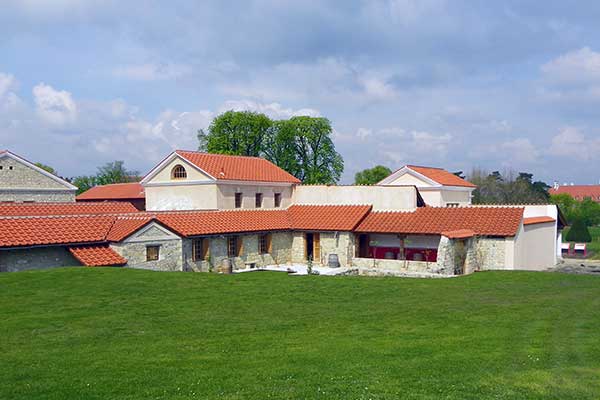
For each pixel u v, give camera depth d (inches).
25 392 394.6
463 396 392.8
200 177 1504.7
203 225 1290.6
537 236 1418.6
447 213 1368.1
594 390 405.4
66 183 1893.5
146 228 1095.0
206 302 743.1
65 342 533.3
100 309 678.5
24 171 1781.5
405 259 1427.2
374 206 1523.1
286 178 1689.2
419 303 760.3
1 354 490.6
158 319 638.5
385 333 578.9
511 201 3371.1
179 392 397.1
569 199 3870.6
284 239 1513.3
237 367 455.2
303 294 821.9
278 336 565.3
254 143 2883.9
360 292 847.7
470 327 606.5
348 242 1424.7
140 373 438.3
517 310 706.8
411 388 407.2
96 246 1053.8
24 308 668.7
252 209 1558.8
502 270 1169.4
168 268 1142.3
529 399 388.5
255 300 768.3
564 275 1069.1
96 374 434.9
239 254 1376.7
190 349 512.4
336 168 3009.4
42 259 982.4
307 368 453.4
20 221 1006.4
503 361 473.1
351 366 458.9
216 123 2851.9
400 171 1865.2
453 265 1179.9
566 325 615.2
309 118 2915.8
